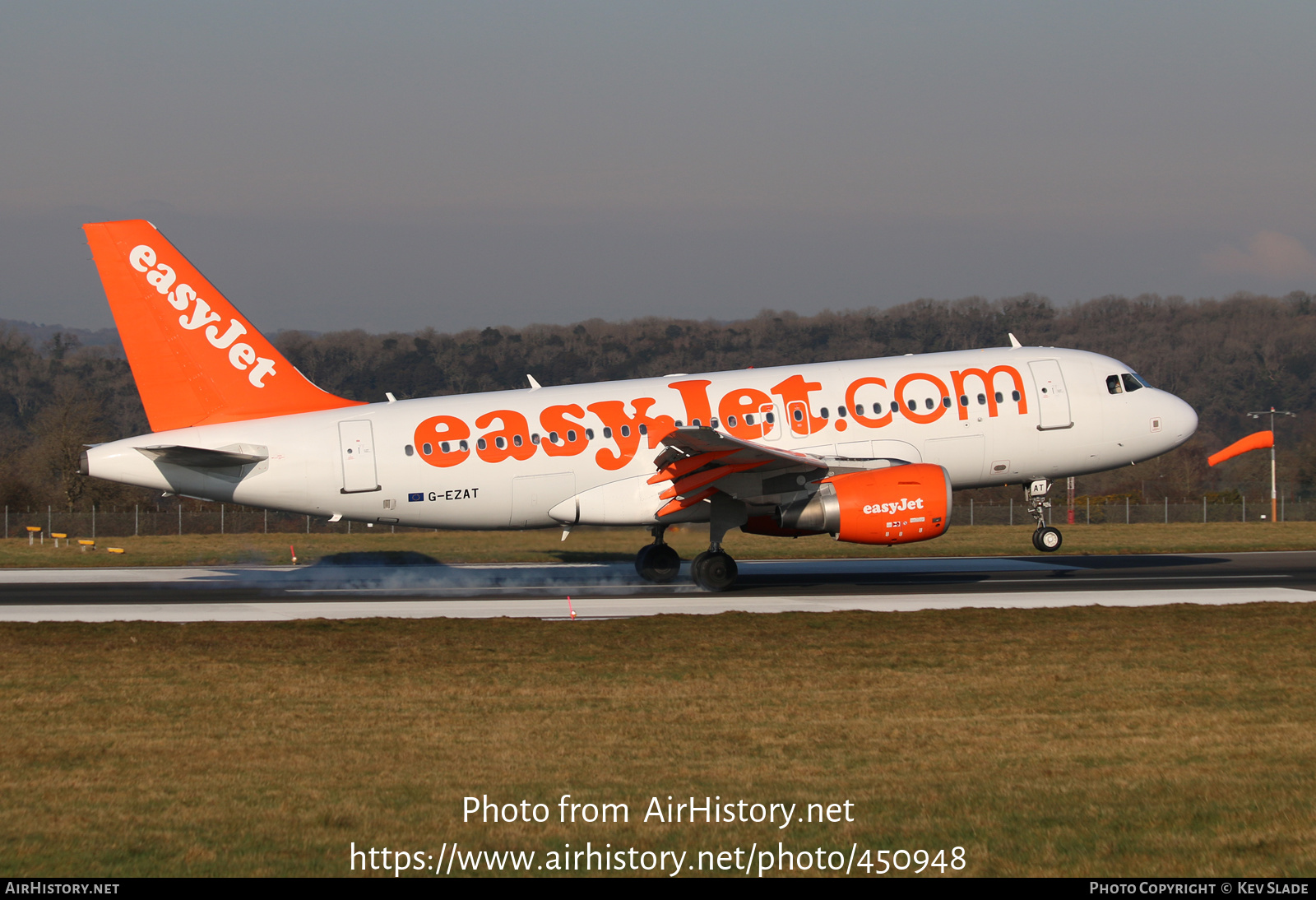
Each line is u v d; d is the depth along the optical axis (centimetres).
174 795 3547
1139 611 7406
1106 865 2917
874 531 8425
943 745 4094
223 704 4866
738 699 4894
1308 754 3897
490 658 5925
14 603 8350
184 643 6438
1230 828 3162
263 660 5919
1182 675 5316
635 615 7450
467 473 8706
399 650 6178
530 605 8056
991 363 9394
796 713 4616
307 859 2997
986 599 8206
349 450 8662
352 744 4172
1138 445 9488
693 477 8406
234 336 8856
